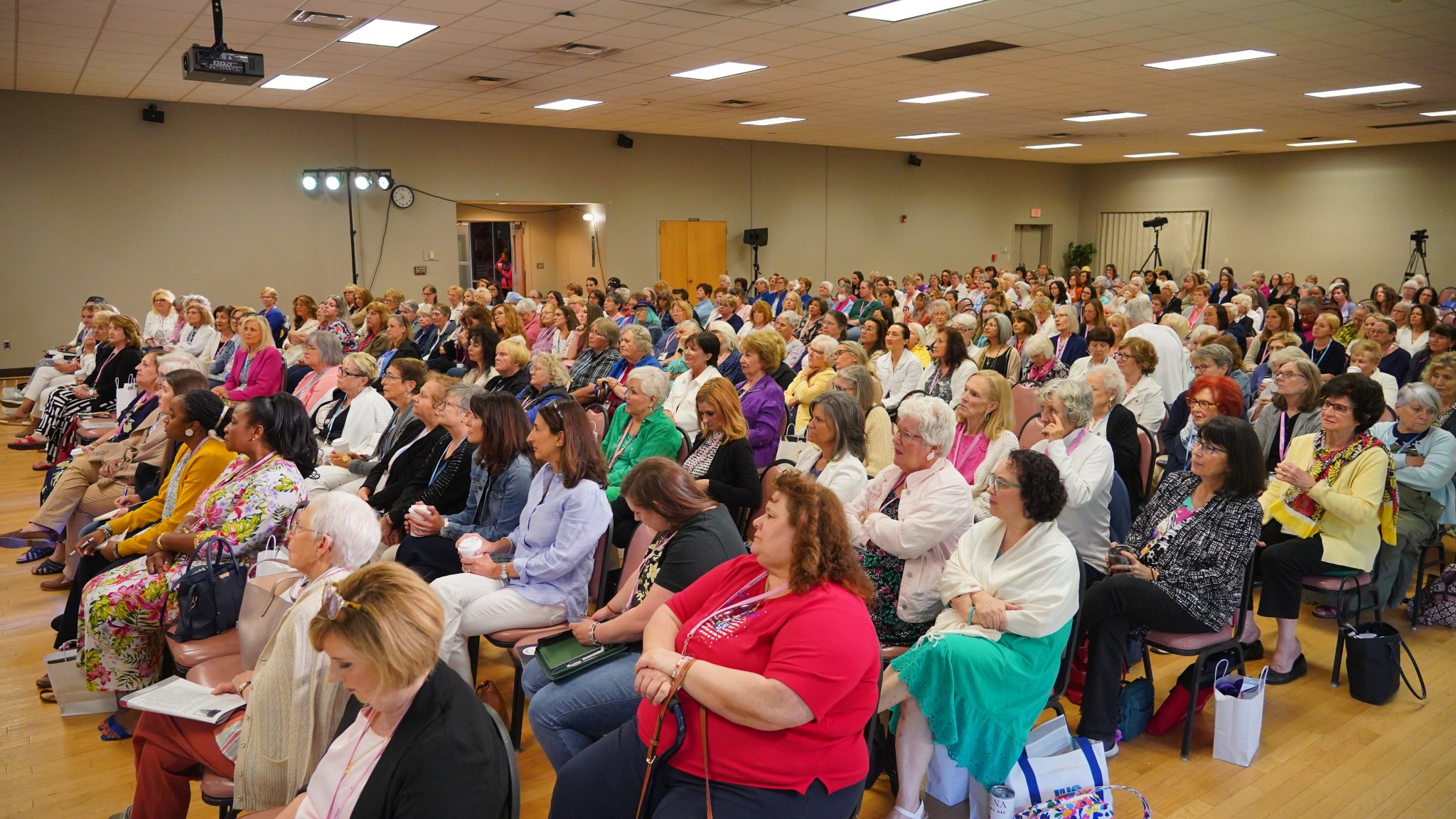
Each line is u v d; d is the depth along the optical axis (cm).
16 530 525
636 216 1528
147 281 1149
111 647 309
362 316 955
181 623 282
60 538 462
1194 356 473
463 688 174
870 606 283
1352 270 1769
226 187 1182
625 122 1330
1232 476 290
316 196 1246
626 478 256
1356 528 333
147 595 304
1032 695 244
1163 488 322
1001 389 359
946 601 257
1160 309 1139
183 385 382
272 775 207
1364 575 344
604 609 265
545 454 297
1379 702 328
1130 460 392
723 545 247
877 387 420
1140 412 489
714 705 179
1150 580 288
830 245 1764
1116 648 289
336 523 218
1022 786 241
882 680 243
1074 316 678
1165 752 297
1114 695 288
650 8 640
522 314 1001
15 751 304
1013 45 765
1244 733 287
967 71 892
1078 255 2141
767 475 366
